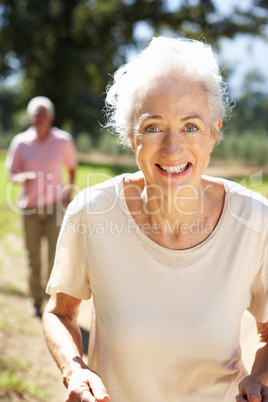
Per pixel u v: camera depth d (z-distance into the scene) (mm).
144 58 1408
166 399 1440
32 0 21641
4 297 4719
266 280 1474
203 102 1387
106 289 1443
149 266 1425
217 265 1418
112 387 1450
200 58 1388
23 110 26188
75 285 1550
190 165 1411
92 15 21812
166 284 1414
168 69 1368
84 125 26297
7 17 21219
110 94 1530
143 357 1413
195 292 1411
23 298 4754
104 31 22422
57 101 24062
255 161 19703
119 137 1564
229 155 20109
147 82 1381
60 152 4430
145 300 1415
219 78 1444
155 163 1407
